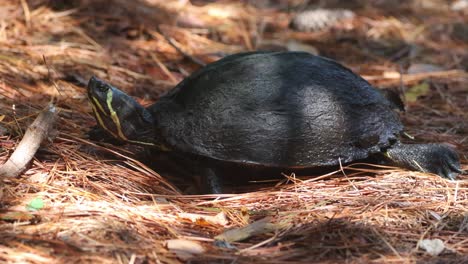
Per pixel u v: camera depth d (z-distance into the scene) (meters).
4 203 7.10
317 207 7.70
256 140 8.03
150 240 6.74
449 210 7.76
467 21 16.66
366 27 15.61
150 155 8.82
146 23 13.91
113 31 13.30
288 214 7.50
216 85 8.33
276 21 15.92
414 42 15.00
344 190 8.25
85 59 11.84
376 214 7.52
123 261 6.29
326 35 15.09
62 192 7.48
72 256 6.23
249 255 6.63
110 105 8.22
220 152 7.96
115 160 8.60
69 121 9.46
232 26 14.90
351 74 8.95
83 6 13.86
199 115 8.12
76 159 8.40
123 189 7.91
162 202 7.75
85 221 6.84
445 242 7.11
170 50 13.09
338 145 8.34
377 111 8.74
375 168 8.90
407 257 6.73
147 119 8.33
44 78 10.80
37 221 6.81
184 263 6.44
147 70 12.08
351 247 6.84
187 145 7.98
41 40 12.23
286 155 8.11
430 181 8.51
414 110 11.34
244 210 7.56
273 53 8.94
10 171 7.62
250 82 8.34
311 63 8.79
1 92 9.97
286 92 8.33
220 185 8.21
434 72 13.12
